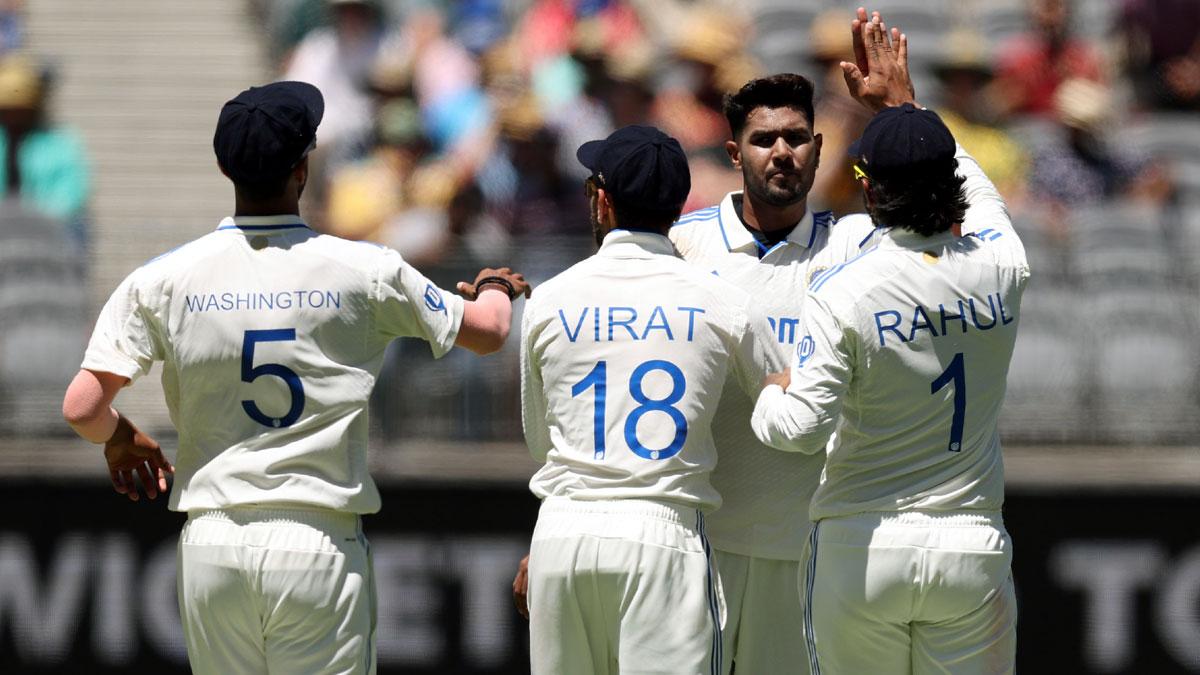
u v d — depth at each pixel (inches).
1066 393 1200.2
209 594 660.7
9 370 1194.0
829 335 649.6
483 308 697.0
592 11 1489.9
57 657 1167.0
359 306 664.4
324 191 1346.0
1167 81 1589.6
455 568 1170.0
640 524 664.4
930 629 673.0
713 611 677.9
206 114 1632.6
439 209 1264.8
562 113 1309.1
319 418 658.8
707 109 1341.0
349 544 668.7
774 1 1653.5
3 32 1632.6
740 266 741.3
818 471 739.4
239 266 660.7
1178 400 1194.0
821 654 680.4
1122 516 1170.0
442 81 1384.1
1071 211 1289.4
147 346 669.9
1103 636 1166.3
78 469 1173.7
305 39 1541.6
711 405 682.8
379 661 1165.1
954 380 657.0
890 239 662.5
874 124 667.4
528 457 1181.1
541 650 679.7
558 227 1269.7
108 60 1667.1
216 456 660.7
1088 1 1728.6
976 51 1503.4
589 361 676.7
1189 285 1210.6
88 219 1311.5
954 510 661.9
